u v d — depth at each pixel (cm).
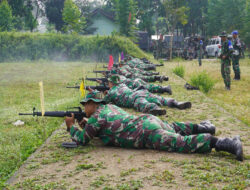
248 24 4022
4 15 4291
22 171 383
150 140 421
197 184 323
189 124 456
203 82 1116
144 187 321
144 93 693
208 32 5434
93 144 466
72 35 2733
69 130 465
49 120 666
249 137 497
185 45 3856
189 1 6009
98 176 354
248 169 359
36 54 2600
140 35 4562
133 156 409
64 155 427
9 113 731
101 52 2633
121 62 1362
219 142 398
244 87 1224
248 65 2286
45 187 330
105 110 445
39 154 437
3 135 559
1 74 1585
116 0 3931
